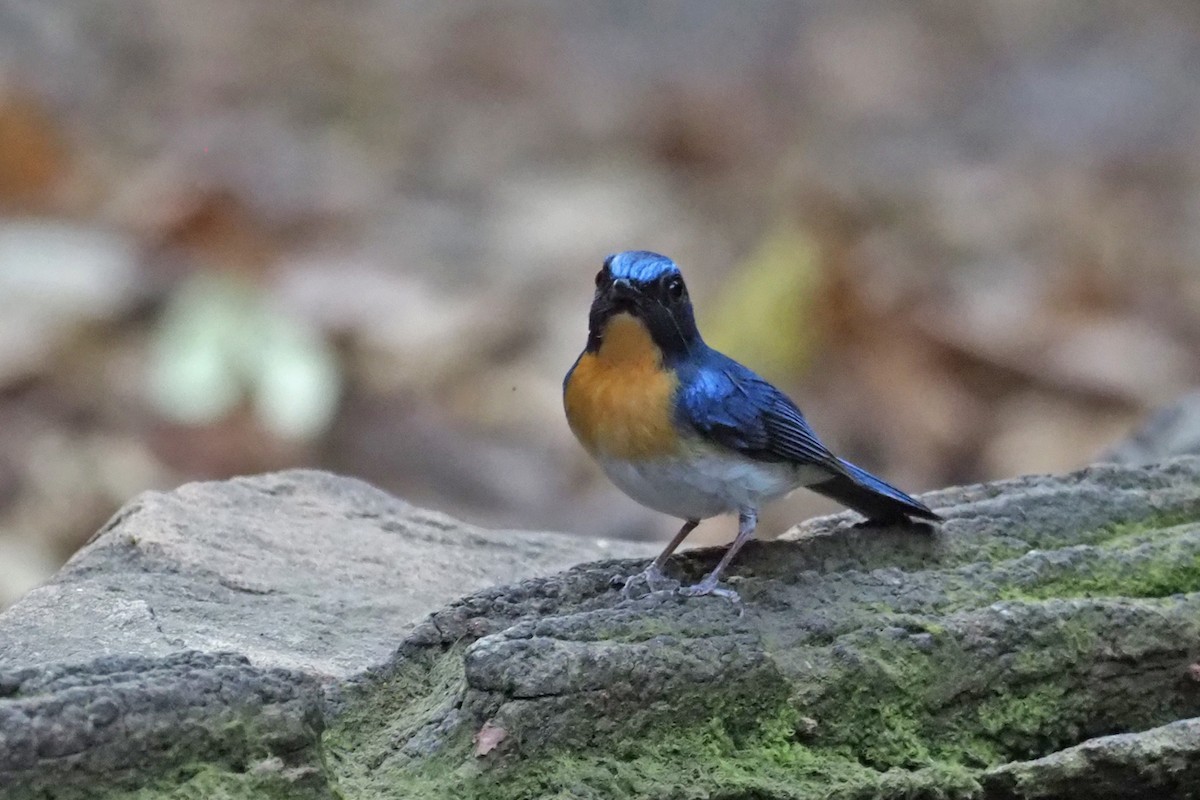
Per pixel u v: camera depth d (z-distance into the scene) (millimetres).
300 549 7992
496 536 8641
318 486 8828
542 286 16438
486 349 14852
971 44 27359
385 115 21500
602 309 6777
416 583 7801
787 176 20547
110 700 4941
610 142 21484
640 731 5734
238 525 8109
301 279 15297
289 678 5223
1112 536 7156
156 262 15180
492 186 19594
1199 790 6184
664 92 23156
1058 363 14891
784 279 15281
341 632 7098
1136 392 14695
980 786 6027
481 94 22828
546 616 6266
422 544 8359
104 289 14398
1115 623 6453
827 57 26094
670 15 27609
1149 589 6828
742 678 5891
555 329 15164
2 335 13773
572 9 27156
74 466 12656
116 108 20078
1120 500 7289
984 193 20297
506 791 5527
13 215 15953
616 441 6852
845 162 21609
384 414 14016
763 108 23516
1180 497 7406
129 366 13820
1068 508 7203
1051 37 27516
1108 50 26781
